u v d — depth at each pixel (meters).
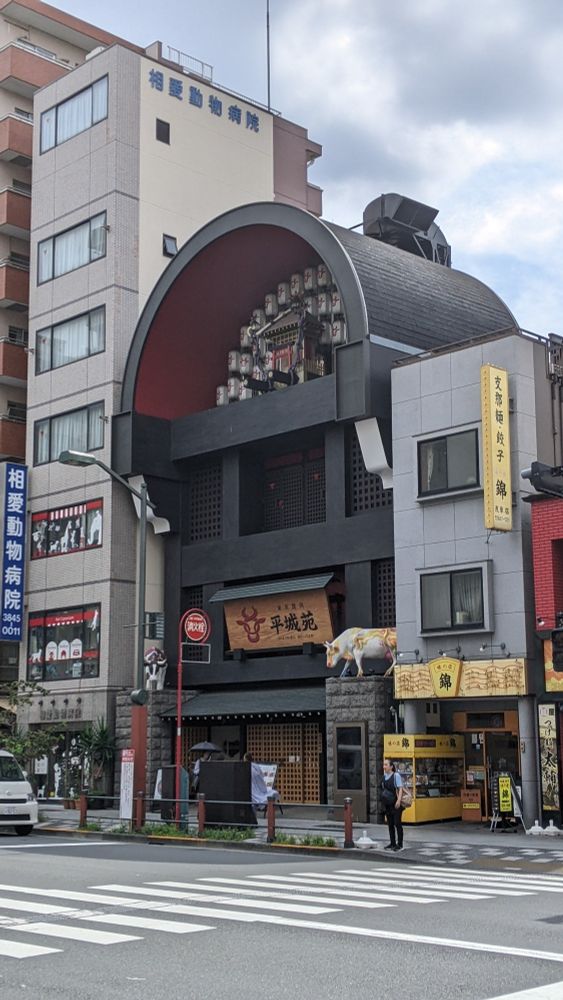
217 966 9.22
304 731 32.84
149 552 37.25
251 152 44.28
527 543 26.34
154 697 34.66
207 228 35.38
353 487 32.41
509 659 25.66
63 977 8.81
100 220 39.72
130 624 36.88
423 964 9.27
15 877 16.17
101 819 28.84
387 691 28.45
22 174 48.41
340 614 32.56
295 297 37.22
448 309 33.94
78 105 41.69
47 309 41.38
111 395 37.84
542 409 27.47
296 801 32.53
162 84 41.47
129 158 39.94
